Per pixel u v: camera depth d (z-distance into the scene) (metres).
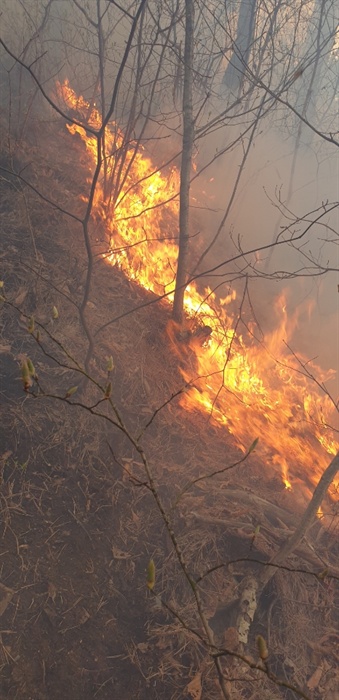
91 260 4.74
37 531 4.18
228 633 4.09
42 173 7.25
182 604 4.31
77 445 4.79
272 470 5.69
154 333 6.28
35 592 3.90
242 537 4.69
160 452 5.26
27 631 3.72
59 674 3.66
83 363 5.45
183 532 4.68
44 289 5.84
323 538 5.24
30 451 4.55
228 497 5.05
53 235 6.61
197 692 3.84
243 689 3.98
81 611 3.97
